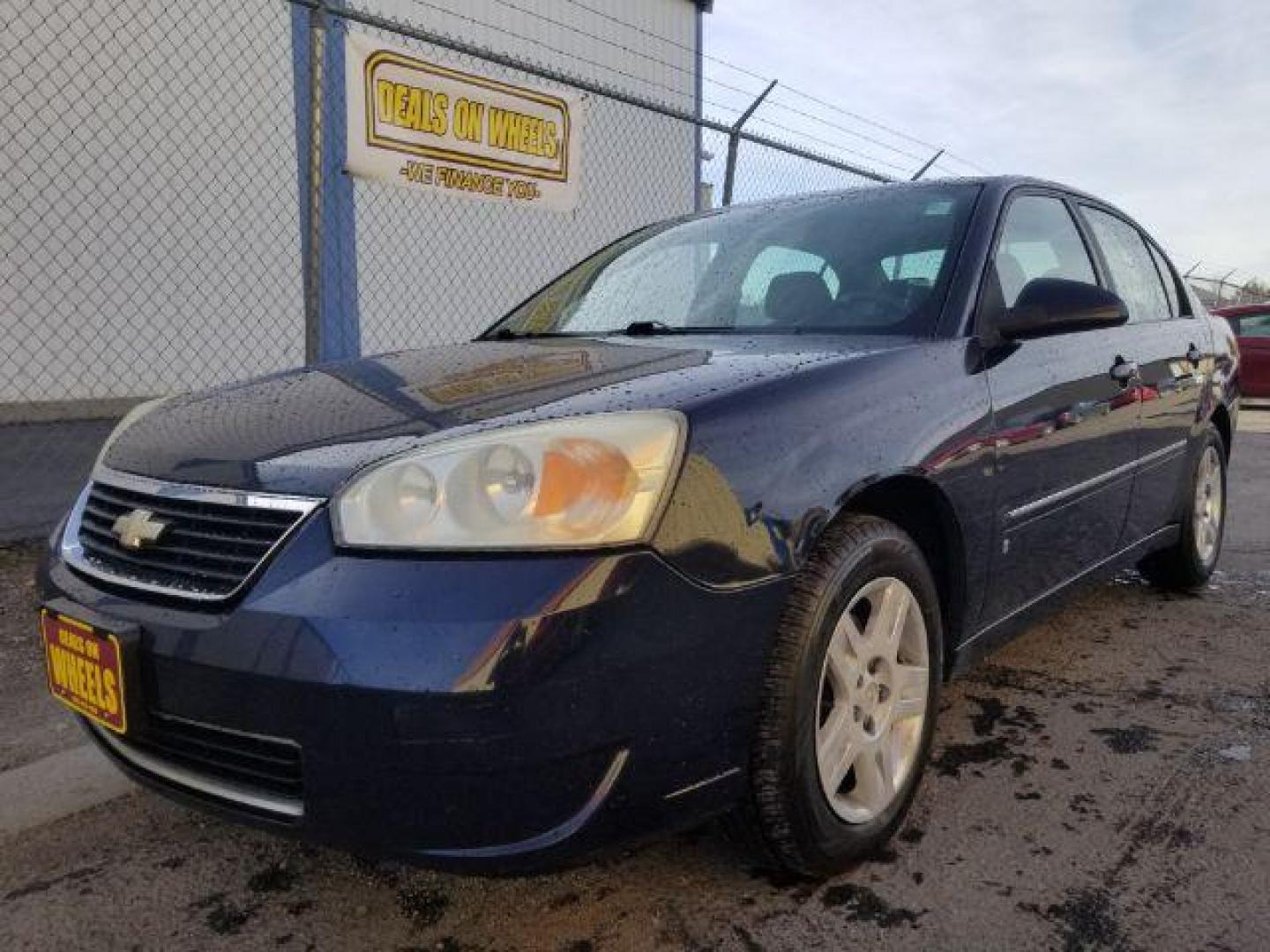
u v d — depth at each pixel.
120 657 1.66
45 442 6.66
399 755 1.47
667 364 2.09
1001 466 2.35
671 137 11.73
